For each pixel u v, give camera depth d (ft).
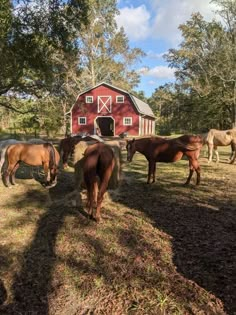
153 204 25.29
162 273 14.21
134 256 15.89
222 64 122.42
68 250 16.74
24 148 31.04
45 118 73.36
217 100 133.18
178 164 46.91
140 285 13.34
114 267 14.88
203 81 134.51
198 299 12.28
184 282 13.46
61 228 19.76
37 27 42.11
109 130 138.41
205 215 22.44
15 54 41.16
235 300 12.16
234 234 18.76
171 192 29.14
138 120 126.93
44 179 34.68
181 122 154.51
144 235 18.56
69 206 24.35
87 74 134.41
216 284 13.25
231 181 34.06
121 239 18.01
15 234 18.94
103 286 13.38
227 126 141.69
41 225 20.44
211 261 15.24
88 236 18.45
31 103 66.18
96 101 128.57
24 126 106.01
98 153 20.67
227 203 25.49
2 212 23.21
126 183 32.40
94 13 124.26
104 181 20.80
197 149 31.37
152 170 32.68
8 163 31.60
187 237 18.34
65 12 43.37
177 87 147.02
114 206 24.64
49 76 49.01
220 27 129.49
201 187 31.12
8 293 13.15
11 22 36.52
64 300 12.65
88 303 12.41
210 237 18.31
